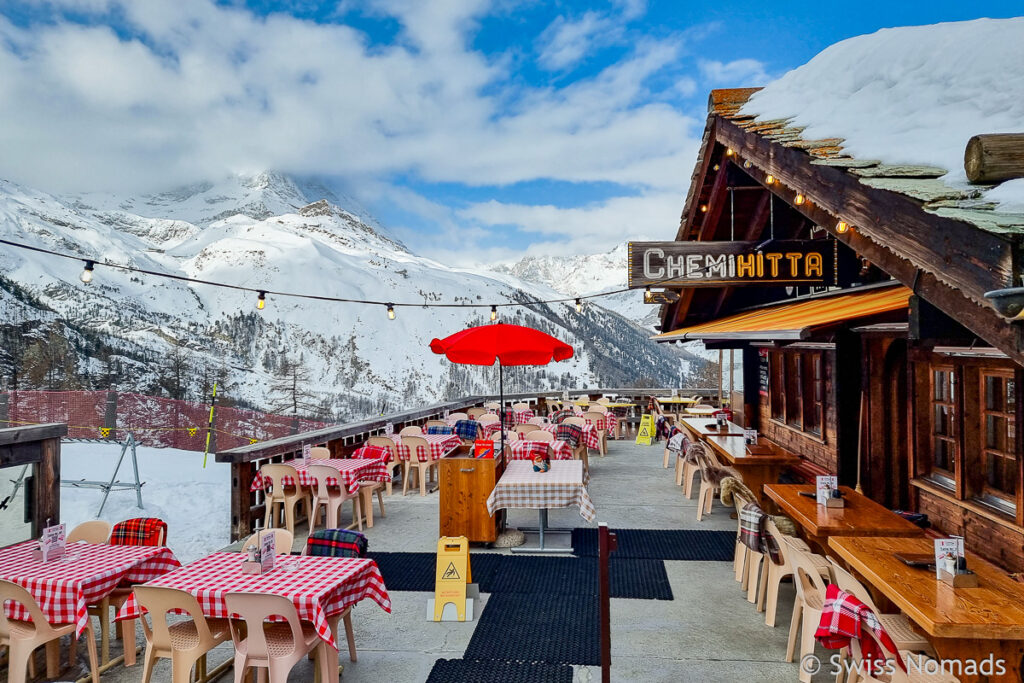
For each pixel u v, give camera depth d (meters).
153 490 11.62
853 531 4.49
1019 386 4.43
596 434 12.71
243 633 3.95
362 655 4.46
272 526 7.41
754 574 5.27
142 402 20.98
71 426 19.81
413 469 10.02
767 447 8.43
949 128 3.29
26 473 6.24
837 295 8.27
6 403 19.39
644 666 4.21
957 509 5.21
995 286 2.20
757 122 5.25
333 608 3.94
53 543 4.44
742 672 4.11
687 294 11.56
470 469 6.92
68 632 4.04
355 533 4.59
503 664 4.29
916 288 2.94
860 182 3.04
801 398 9.16
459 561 5.12
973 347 4.72
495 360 8.47
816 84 5.13
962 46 3.80
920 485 5.72
